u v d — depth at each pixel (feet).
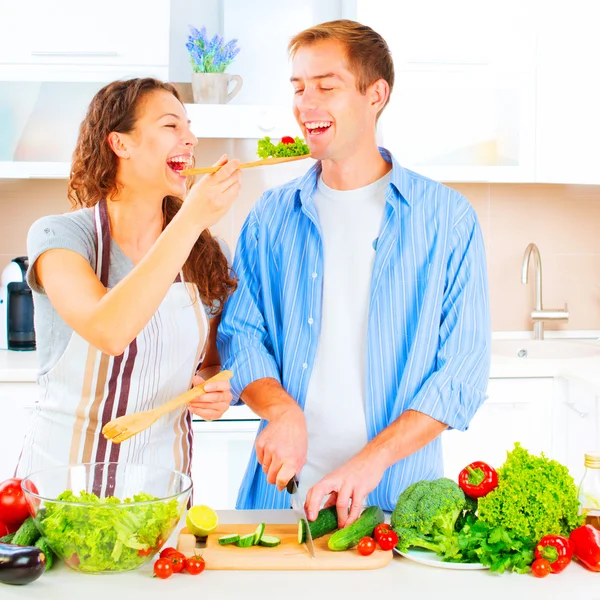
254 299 5.70
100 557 3.78
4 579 3.68
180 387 5.30
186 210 4.19
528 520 3.93
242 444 8.79
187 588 3.74
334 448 5.44
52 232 4.82
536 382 9.07
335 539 4.08
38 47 9.09
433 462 5.47
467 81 9.53
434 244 5.41
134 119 4.96
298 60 5.20
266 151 5.22
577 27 9.59
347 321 5.46
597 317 11.03
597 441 8.23
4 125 9.19
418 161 9.59
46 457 5.16
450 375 5.14
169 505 3.83
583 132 9.70
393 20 9.37
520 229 10.88
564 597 3.67
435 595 3.68
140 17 9.11
